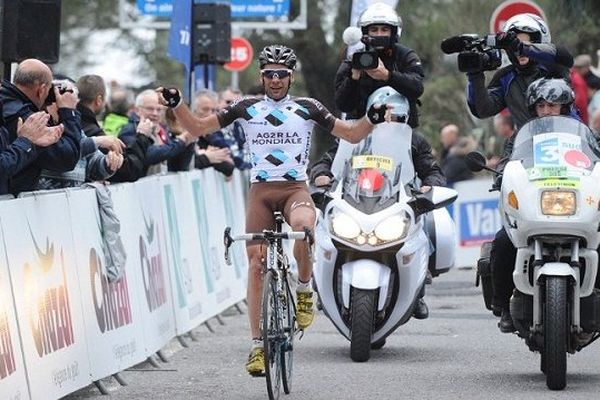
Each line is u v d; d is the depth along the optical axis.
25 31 17.61
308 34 58.00
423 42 47.97
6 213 13.02
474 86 16.72
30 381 13.27
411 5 49.44
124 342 16.52
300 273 15.34
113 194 16.59
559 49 16.64
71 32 69.75
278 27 44.12
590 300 15.15
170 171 22.73
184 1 26.17
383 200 17.31
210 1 31.73
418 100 18.39
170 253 19.39
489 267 16.06
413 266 17.45
